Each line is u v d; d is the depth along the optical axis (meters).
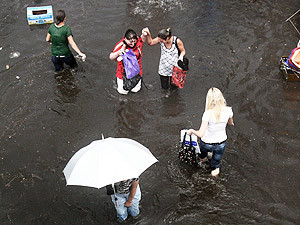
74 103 7.23
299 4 10.09
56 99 7.33
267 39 8.79
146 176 5.68
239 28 9.23
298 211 5.07
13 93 7.50
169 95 7.35
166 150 6.13
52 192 5.54
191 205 5.22
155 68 8.13
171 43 6.62
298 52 7.28
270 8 9.98
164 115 6.89
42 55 8.55
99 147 4.26
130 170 4.10
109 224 5.03
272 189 5.39
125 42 6.61
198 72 7.90
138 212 5.06
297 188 5.39
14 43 8.99
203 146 5.14
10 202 5.40
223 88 7.43
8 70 8.09
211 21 9.56
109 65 8.20
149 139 6.38
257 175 5.61
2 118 6.94
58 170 5.90
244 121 6.62
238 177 5.58
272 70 7.83
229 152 6.00
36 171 5.89
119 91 7.35
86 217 5.14
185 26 9.42
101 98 7.33
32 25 9.69
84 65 8.20
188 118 6.80
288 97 7.14
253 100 7.09
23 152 6.24
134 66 6.71
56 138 6.50
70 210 5.25
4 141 6.46
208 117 4.80
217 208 5.16
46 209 5.28
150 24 9.55
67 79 7.81
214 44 8.71
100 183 3.96
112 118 6.87
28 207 5.32
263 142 6.17
